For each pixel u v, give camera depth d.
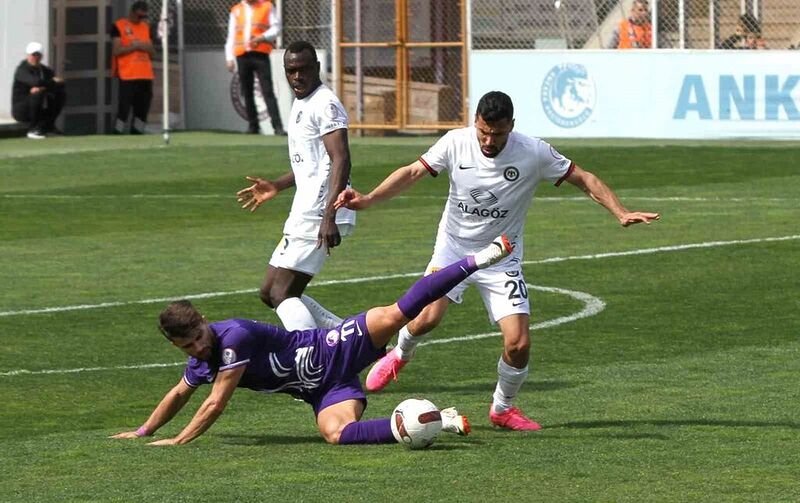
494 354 25.20
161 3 72.94
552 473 16.91
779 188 48.81
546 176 19.97
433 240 39.38
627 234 39.88
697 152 58.66
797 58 61.06
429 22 67.69
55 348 25.94
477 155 19.78
